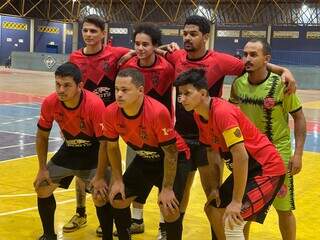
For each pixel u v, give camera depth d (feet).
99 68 14.93
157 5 107.24
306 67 87.92
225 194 11.37
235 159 10.58
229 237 10.81
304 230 15.99
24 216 16.30
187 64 13.91
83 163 13.74
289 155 12.91
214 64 13.71
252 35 102.27
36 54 103.35
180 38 106.01
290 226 13.23
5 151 26.43
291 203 12.95
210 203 11.66
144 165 12.70
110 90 15.11
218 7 104.01
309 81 83.76
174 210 11.94
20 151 26.55
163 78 14.17
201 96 10.80
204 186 13.80
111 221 13.58
